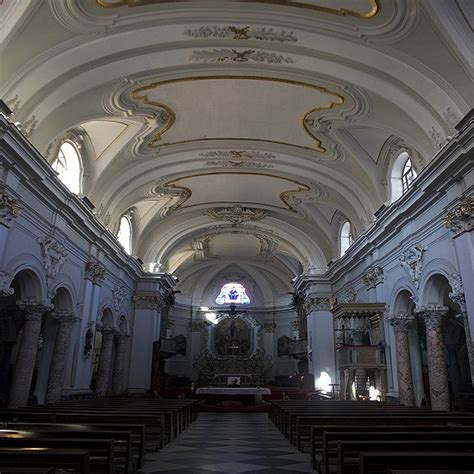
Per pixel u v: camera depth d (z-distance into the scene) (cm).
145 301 2014
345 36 870
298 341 2452
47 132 1023
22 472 231
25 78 864
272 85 1098
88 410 748
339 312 1398
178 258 2556
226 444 764
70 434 433
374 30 838
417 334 1316
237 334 3003
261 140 1368
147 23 848
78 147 1259
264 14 845
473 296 852
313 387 1995
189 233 2145
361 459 306
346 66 950
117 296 1736
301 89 1098
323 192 1638
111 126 1238
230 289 3133
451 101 907
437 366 1061
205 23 861
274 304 3092
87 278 1371
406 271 1202
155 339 2042
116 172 1398
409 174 1251
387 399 1284
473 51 800
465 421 638
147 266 2050
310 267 2095
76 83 946
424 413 708
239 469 544
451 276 967
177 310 3006
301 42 909
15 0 741
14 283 1388
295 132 1308
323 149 1348
